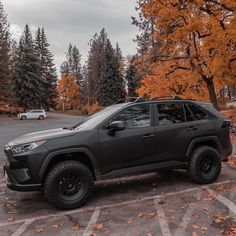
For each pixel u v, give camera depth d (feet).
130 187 26.25
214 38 52.80
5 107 195.11
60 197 21.54
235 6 53.67
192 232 17.39
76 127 24.79
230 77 58.90
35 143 21.57
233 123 65.41
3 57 195.72
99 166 22.86
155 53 82.69
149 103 25.18
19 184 21.20
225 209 20.47
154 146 24.44
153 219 19.39
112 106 26.02
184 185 26.03
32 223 19.74
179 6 58.59
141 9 64.54
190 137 25.67
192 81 70.54
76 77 379.96
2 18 202.39
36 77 209.36
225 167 32.01
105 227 18.60
